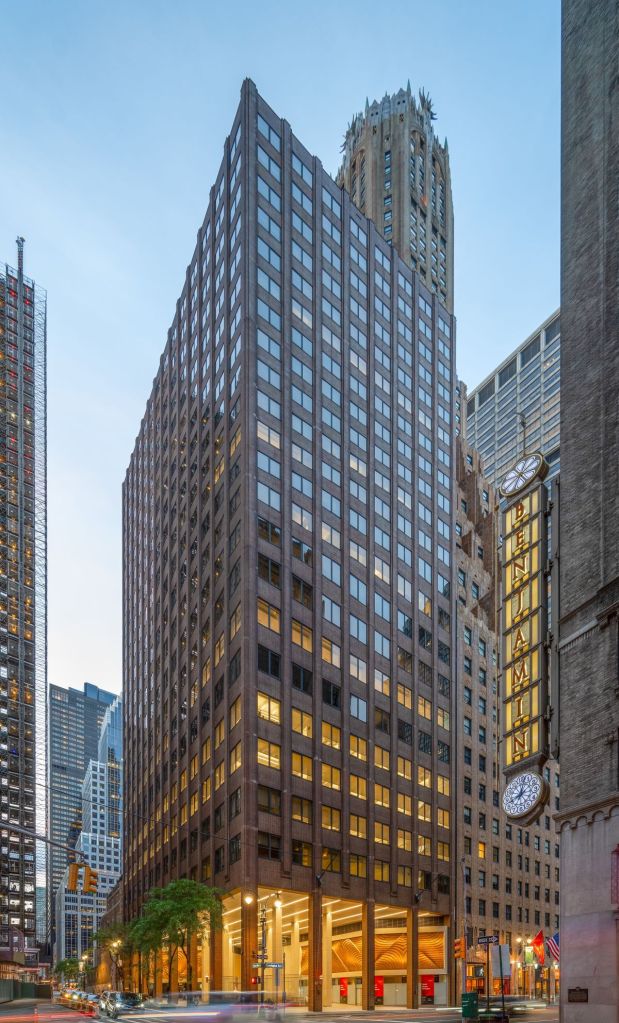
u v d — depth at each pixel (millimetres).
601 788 29922
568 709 32969
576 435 35938
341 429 91875
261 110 91562
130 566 154500
